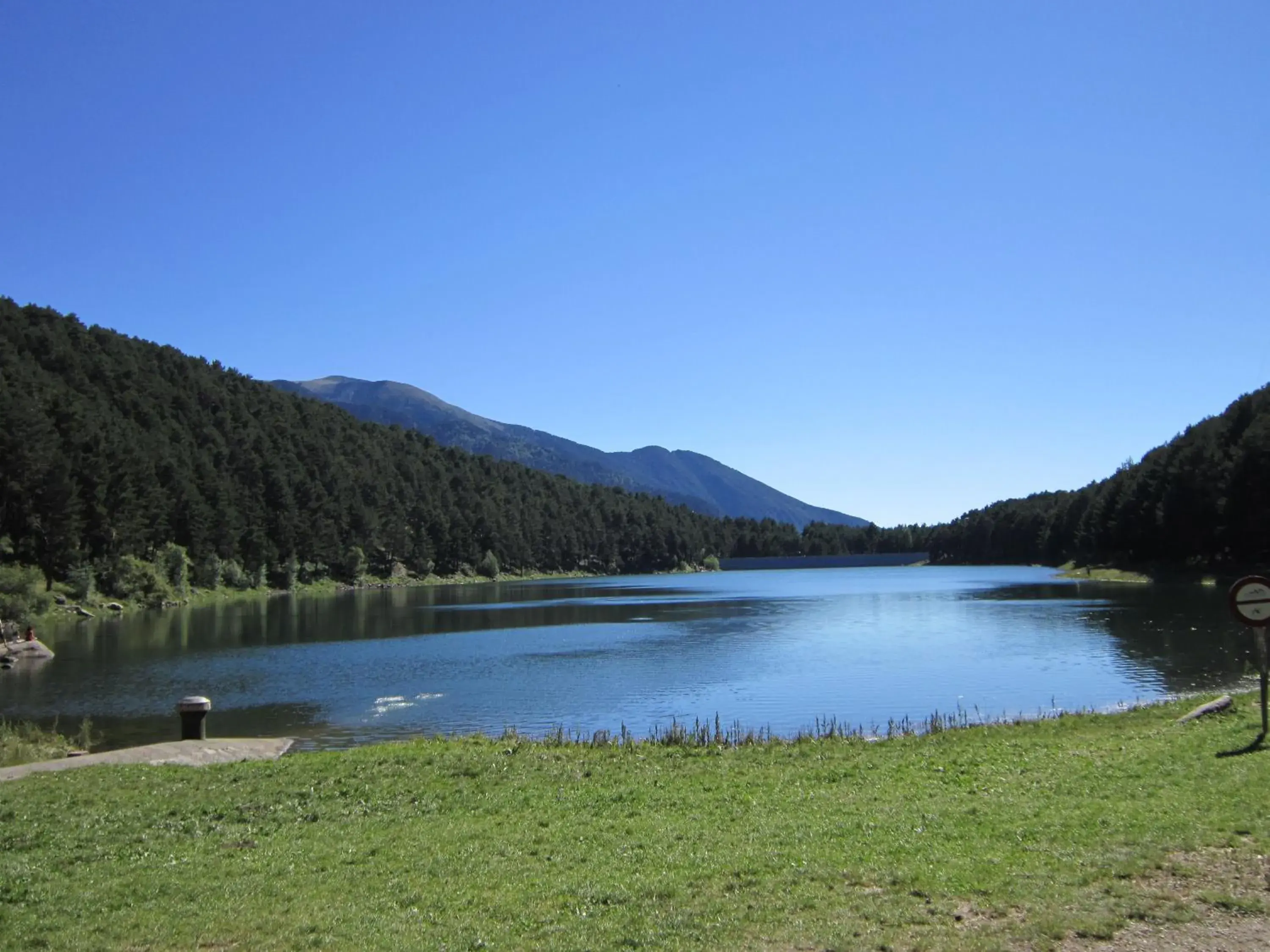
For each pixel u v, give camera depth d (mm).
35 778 19203
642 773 19688
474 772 19688
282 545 155375
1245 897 9680
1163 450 140750
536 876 12008
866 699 40438
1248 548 108312
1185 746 18031
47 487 97438
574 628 80250
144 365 190250
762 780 18375
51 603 87375
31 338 156750
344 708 40406
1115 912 9547
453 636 74125
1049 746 20984
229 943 10039
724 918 10016
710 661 55250
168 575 120688
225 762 21688
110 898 11648
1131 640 59094
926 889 10508
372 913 10789
